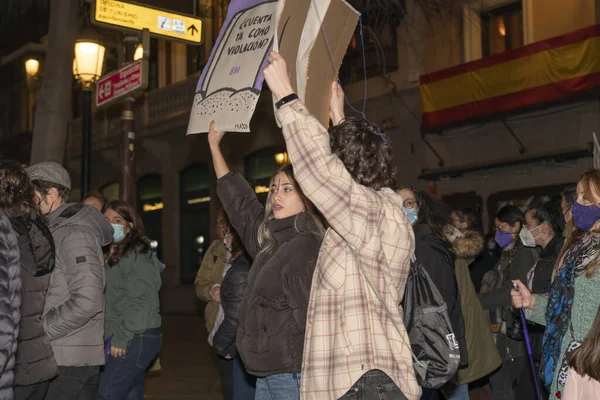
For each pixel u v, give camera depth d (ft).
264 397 11.73
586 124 42.39
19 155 97.96
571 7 43.45
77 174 84.94
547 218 19.02
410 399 9.15
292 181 11.75
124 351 17.69
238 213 12.85
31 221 12.42
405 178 52.49
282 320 11.23
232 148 65.62
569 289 12.13
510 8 47.44
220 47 12.35
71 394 13.78
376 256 9.29
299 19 10.55
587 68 40.29
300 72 10.53
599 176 12.14
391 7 47.83
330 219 9.16
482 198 48.19
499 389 20.24
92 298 13.53
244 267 16.08
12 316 9.55
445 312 10.28
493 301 19.21
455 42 49.44
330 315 9.29
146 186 78.33
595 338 10.41
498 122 46.96
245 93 11.40
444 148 50.29
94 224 14.35
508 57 44.06
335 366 9.10
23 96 99.96
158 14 27.48
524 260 19.35
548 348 12.42
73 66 33.01
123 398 17.88
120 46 69.10
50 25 32.86
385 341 9.17
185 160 71.61
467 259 17.85
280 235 11.67
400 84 52.60
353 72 54.03
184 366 36.65
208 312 20.20
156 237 76.69
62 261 13.71
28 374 11.94
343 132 9.97
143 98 72.90
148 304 17.93
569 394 10.72
